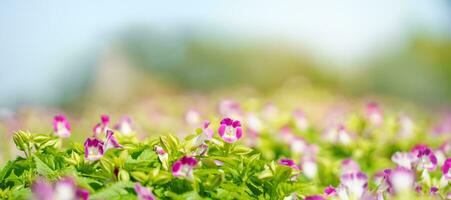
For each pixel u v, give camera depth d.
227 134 3.69
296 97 13.03
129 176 3.39
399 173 3.37
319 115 9.70
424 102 28.34
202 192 3.30
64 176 3.32
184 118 6.90
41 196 2.94
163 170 3.45
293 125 6.94
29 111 9.87
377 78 27.98
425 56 29.12
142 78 28.25
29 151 3.80
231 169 3.59
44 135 3.85
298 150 5.68
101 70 28.22
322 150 6.10
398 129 6.41
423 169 3.90
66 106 26.44
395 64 28.47
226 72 28.42
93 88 27.61
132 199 3.11
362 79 27.50
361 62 27.95
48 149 3.84
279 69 26.92
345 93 26.55
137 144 3.79
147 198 3.09
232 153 3.74
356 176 3.49
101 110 12.84
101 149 3.54
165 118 9.23
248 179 3.61
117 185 3.17
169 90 28.39
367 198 3.40
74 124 9.07
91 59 28.70
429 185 4.04
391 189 3.40
